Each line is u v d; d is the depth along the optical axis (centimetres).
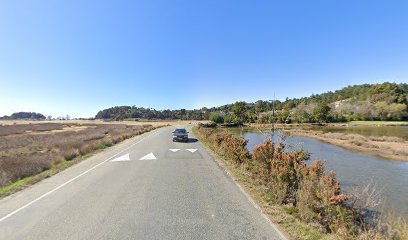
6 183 1063
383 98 11925
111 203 762
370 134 5569
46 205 755
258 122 3036
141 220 630
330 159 2378
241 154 1402
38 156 1759
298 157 990
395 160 2345
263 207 724
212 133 3266
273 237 539
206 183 1003
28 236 551
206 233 557
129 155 1819
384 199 1184
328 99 16325
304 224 614
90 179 1091
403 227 660
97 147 2294
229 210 699
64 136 4016
